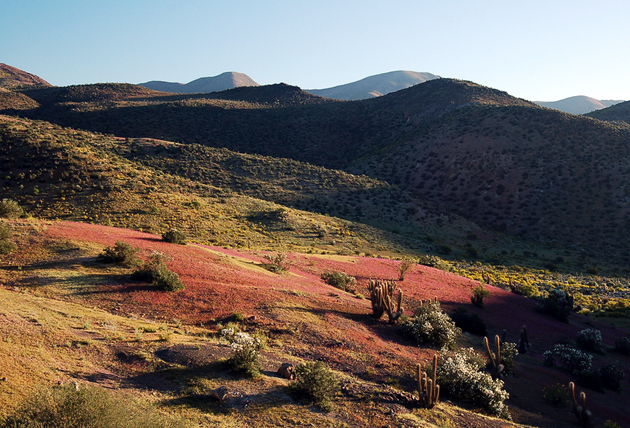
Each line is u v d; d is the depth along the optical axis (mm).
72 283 20766
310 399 11898
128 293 20422
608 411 17594
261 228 66938
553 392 17156
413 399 13133
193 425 9430
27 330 13258
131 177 73688
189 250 31266
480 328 27234
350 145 158750
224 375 12547
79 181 66812
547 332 31094
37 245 26094
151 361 12852
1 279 20234
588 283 59344
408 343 19969
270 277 28719
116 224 54844
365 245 68312
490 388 14859
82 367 11734
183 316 18641
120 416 8070
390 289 25094
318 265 40531
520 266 69562
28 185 64188
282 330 18000
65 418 7680
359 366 15578
